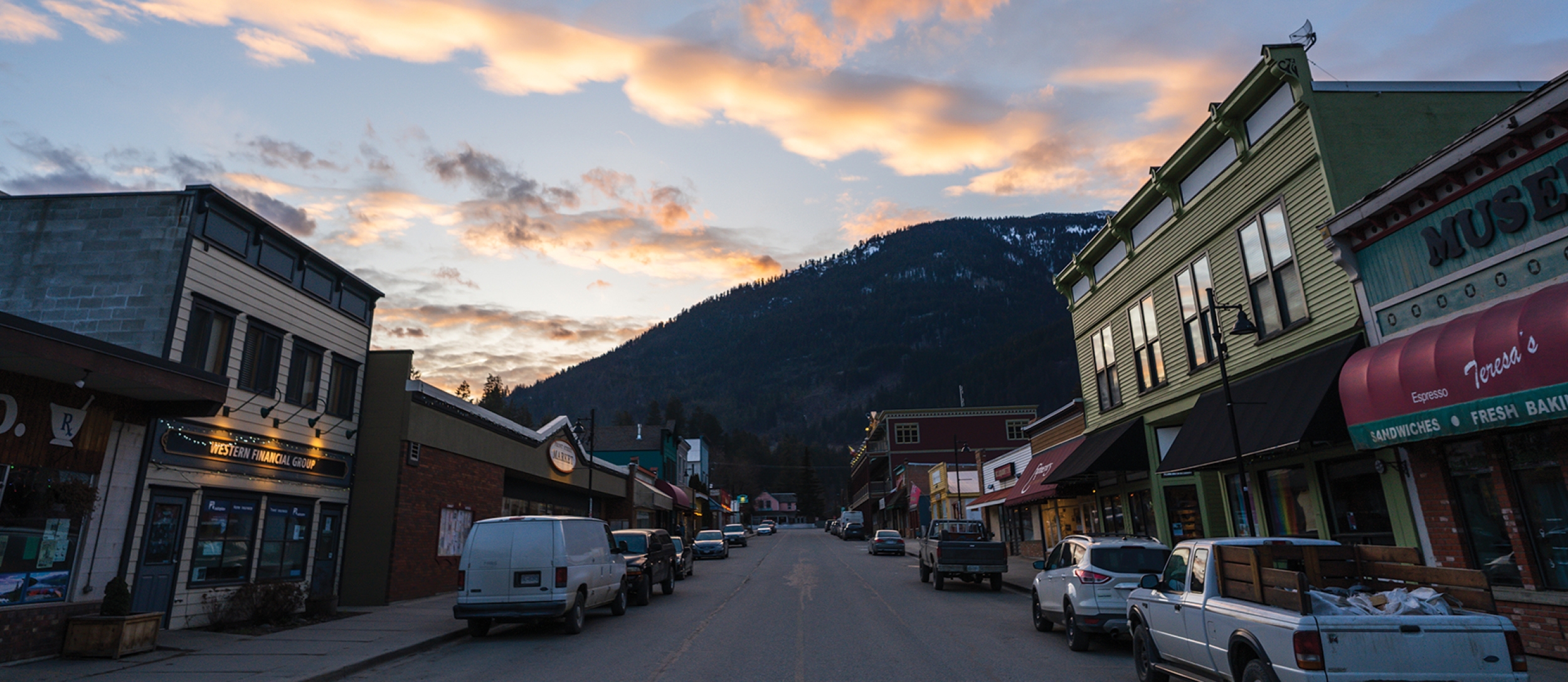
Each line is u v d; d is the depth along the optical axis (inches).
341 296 744.3
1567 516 355.6
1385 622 232.2
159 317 536.4
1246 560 273.7
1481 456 398.9
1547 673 337.1
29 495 418.3
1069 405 1023.0
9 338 365.1
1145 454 800.3
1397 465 450.9
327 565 708.7
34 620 414.6
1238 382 614.9
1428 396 389.7
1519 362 338.6
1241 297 608.7
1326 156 509.0
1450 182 404.8
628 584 729.0
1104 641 481.1
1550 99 343.3
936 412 2886.3
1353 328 482.0
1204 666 292.8
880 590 852.6
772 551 1931.6
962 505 2078.0
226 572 585.6
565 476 1236.5
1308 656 228.5
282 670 393.1
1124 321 847.7
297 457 667.4
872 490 3607.3
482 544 534.3
